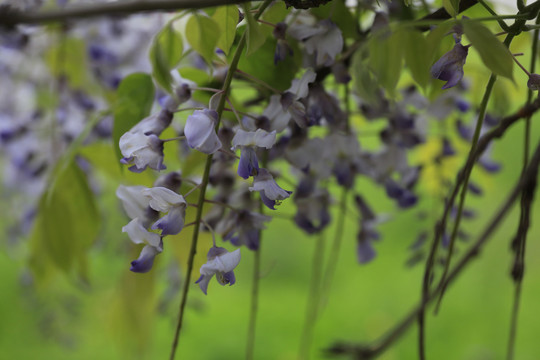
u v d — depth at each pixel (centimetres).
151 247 71
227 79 71
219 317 327
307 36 75
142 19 105
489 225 91
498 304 274
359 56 70
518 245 77
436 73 69
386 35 70
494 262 271
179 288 115
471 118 94
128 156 71
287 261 371
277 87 77
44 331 178
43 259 93
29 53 106
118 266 169
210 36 75
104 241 125
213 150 69
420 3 81
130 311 97
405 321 93
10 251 132
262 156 79
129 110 76
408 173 91
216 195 81
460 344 282
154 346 299
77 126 109
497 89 89
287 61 77
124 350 100
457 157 95
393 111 83
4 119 111
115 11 70
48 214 88
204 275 70
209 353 300
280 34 75
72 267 90
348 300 341
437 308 74
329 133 82
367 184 332
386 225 369
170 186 76
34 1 84
